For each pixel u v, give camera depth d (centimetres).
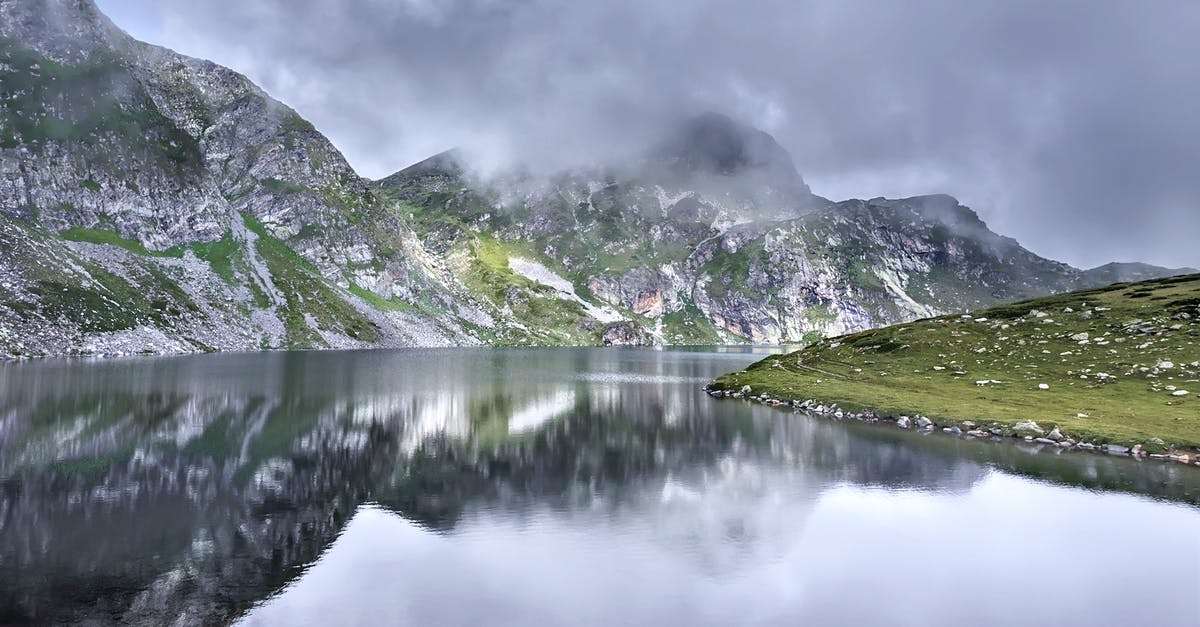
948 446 4878
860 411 6412
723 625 1959
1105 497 3434
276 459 4172
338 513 3053
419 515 3045
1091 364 7212
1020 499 3403
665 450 4709
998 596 2200
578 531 2839
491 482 3706
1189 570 2444
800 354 11206
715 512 3150
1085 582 2325
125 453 4206
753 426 5894
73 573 2259
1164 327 7744
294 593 2141
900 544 2716
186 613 1969
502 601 2106
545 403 7675
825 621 1994
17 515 2878
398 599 2109
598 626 1936
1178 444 4456
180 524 2819
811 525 2959
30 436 4709
